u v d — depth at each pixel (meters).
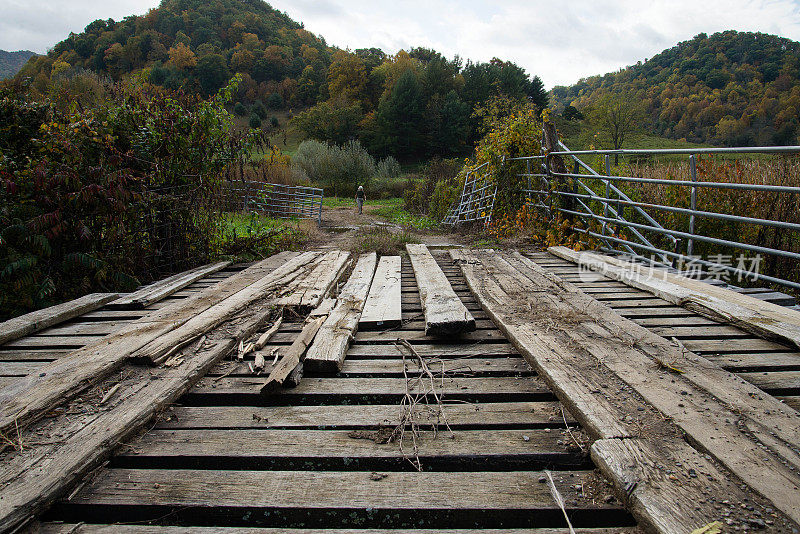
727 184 4.16
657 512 1.45
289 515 1.65
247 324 3.44
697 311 3.58
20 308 4.43
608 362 2.55
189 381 2.52
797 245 6.44
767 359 2.68
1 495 1.60
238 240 7.14
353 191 30.72
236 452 1.94
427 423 2.14
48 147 4.95
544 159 8.41
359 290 4.41
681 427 1.90
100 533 1.55
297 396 2.43
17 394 2.27
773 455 1.70
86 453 1.84
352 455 1.91
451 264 6.07
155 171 5.79
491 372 2.68
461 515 1.62
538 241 7.52
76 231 4.76
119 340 3.00
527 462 1.88
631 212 7.41
